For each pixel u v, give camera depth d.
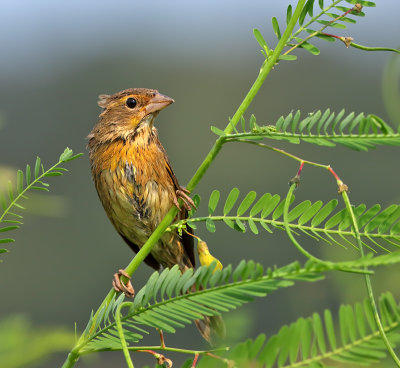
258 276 3.06
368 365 2.79
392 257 2.65
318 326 2.82
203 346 3.23
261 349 2.76
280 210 4.17
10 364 3.57
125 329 3.69
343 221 3.93
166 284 3.49
